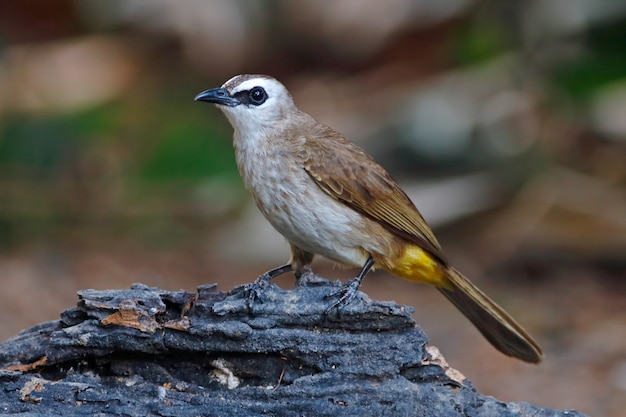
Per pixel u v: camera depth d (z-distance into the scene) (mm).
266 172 8102
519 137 14828
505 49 15664
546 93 15008
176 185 15133
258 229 14328
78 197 14984
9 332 10961
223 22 16875
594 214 14125
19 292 12195
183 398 6262
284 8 17047
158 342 6379
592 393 10344
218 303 6480
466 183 14445
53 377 6516
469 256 14086
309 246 8227
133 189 15125
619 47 15078
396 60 17109
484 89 15125
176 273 13383
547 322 12195
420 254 8375
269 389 6301
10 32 17812
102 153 15414
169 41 17328
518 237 14102
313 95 16828
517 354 8570
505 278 13648
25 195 14797
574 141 14961
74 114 15930
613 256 13766
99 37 17766
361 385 6293
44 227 14594
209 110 16344
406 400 6293
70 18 17922
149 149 15562
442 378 6453
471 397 6398
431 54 16766
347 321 6445
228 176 15117
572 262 13859
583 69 14938
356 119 15664
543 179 14570
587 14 15016
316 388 6262
